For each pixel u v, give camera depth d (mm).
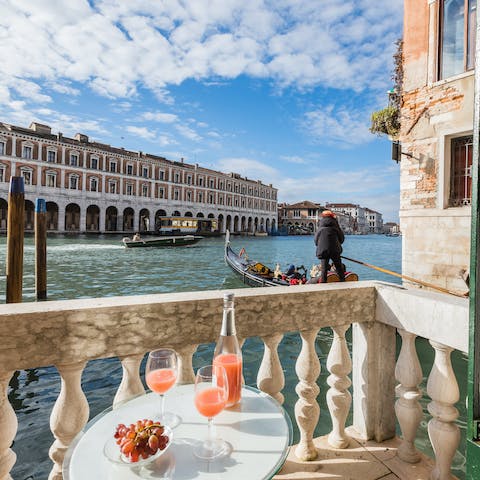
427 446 3764
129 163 55000
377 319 2131
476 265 1127
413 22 8047
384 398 2170
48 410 4750
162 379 1312
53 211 48344
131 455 1024
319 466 1917
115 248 31172
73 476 998
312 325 1958
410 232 8062
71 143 48031
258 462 1073
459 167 7355
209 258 26016
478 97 1083
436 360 1771
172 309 1607
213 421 1295
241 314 1766
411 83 8070
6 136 42094
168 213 60594
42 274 11211
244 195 79062
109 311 1485
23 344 1347
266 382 1896
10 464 1363
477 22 1068
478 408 1147
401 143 8430
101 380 5598
